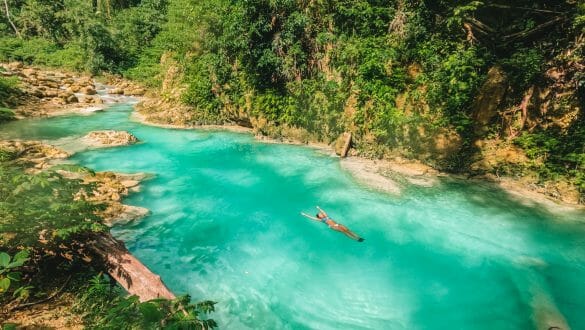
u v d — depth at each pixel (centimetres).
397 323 490
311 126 1317
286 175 1023
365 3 1180
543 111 947
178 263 615
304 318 497
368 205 833
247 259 634
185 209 819
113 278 516
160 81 2239
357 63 1195
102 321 345
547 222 739
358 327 482
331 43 1259
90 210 509
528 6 1027
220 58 1502
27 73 2291
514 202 825
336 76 1250
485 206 813
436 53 1086
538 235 696
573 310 503
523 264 611
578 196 813
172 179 993
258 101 1398
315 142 1314
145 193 896
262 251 661
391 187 920
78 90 2234
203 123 1563
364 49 1164
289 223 763
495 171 950
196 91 1603
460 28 1077
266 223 764
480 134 1014
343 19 1238
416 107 1095
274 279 580
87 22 2908
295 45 1298
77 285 466
